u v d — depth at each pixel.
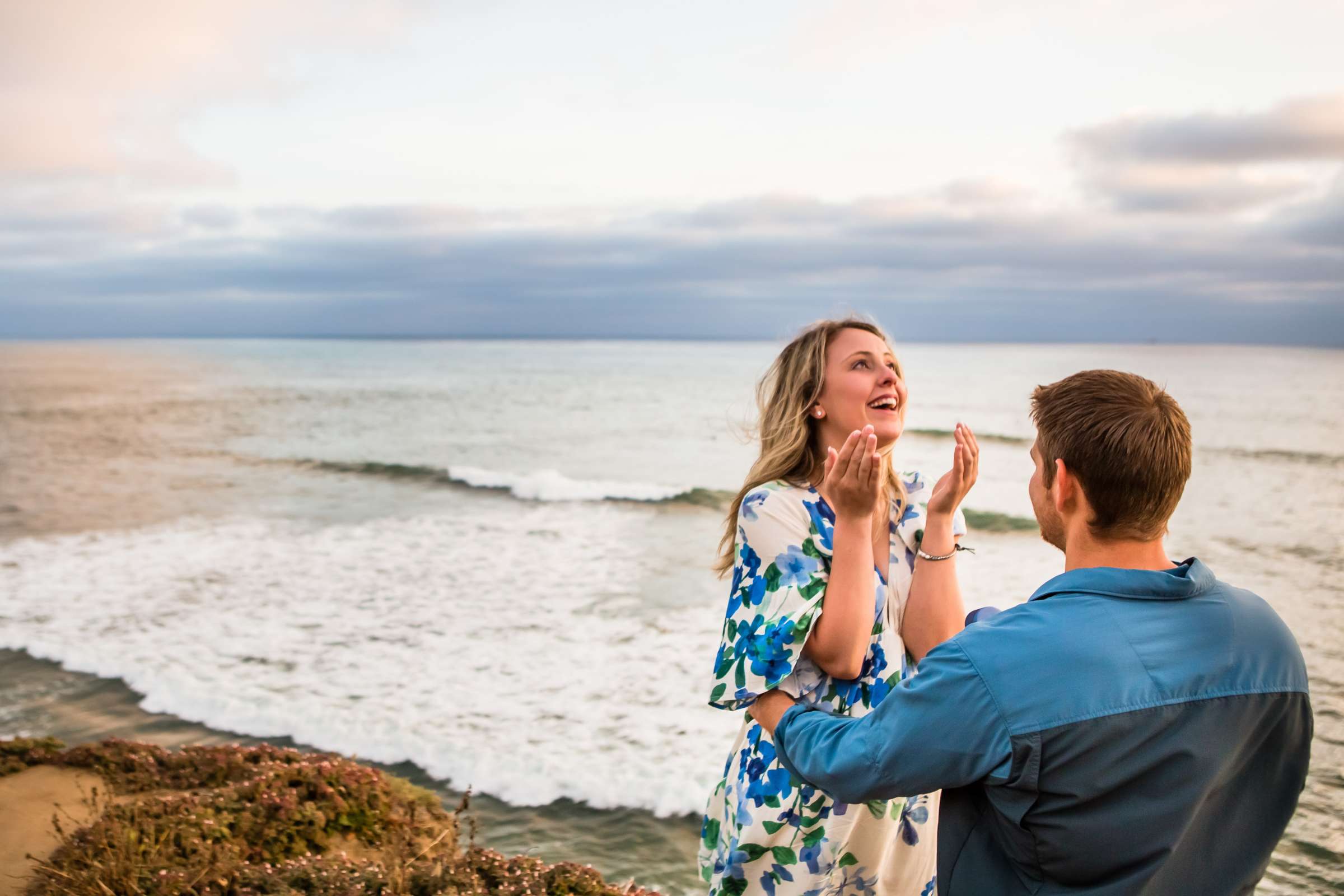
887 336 2.17
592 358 135.12
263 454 30.17
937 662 1.34
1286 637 1.34
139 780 5.12
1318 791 5.93
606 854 5.27
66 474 24.97
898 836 2.01
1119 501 1.34
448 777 6.23
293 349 191.62
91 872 3.62
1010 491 21.44
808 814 1.92
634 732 6.92
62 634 9.42
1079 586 1.34
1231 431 35.97
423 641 9.22
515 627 9.73
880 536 2.08
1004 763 1.26
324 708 7.40
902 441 32.88
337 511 18.59
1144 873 1.24
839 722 1.47
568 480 23.28
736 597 1.98
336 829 4.57
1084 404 1.39
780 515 1.96
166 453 30.23
